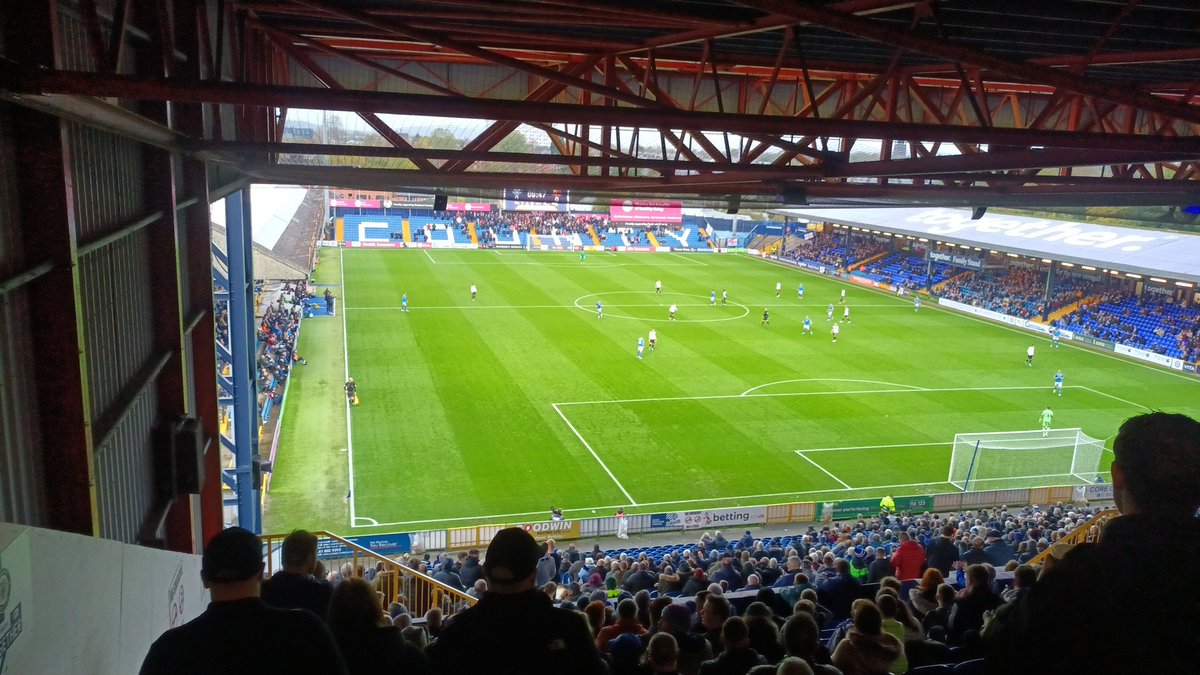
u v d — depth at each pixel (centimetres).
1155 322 5250
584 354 4319
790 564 1488
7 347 645
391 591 1383
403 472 2742
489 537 2327
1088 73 1330
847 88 1584
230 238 1738
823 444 3133
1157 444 198
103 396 855
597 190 1822
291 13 1159
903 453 3075
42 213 688
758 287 6794
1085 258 5294
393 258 7469
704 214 10081
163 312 1075
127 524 945
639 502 2591
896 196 1720
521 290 6175
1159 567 191
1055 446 3170
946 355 4669
